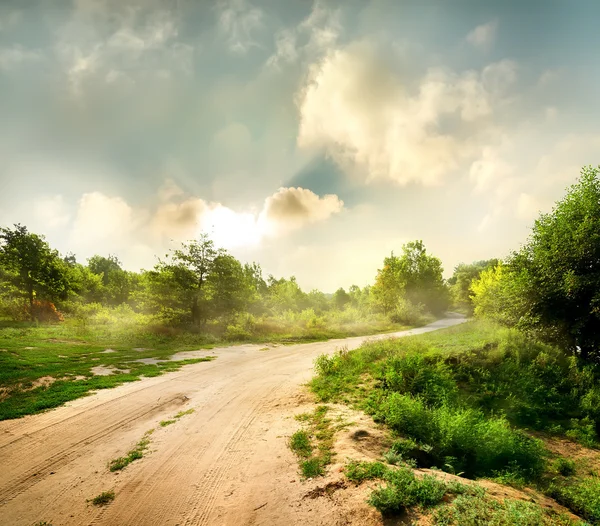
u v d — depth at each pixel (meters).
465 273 61.69
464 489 4.82
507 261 15.75
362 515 4.45
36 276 28.08
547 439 9.02
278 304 43.06
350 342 24.56
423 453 6.71
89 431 7.93
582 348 12.82
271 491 5.45
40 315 28.98
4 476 6.06
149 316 25.78
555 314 13.34
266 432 7.93
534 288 13.86
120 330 23.36
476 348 13.01
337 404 9.55
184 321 26.36
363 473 5.41
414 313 40.03
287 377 13.26
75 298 41.09
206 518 4.95
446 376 10.91
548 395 10.84
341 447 6.65
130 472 6.24
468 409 9.09
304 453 6.66
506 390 11.01
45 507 5.24
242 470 6.23
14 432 7.73
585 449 8.55
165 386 11.46
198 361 15.88
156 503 5.33
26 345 16.02
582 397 10.59
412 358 11.61
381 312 44.50
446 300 55.72
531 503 4.90
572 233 12.77
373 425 7.79
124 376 12.12
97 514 5.08
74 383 10.98
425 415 7.66
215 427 8.30
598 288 11.95
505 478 6.34
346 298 63.19
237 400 10.41
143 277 27.45
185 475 6.12
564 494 6.04
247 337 24.94
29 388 10.29
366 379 11.42
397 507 4.38
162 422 8.59
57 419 8.48
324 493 5.15
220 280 27.94
